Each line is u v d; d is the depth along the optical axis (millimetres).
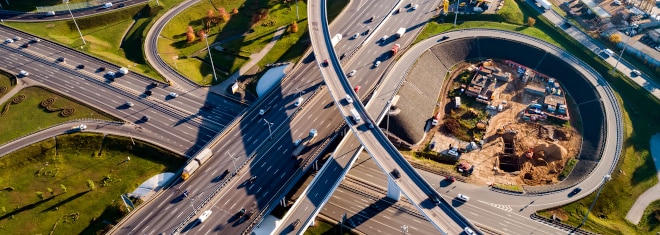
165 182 157375
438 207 128875
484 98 195375
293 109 178000
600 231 145625
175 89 197750
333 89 167625
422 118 187250
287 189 145375
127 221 141500
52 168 166250
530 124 187375
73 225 147375
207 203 144000
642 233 148000
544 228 146500
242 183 149750
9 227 147125
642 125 185250
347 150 156000
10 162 166500
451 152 174250
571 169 168250
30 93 194625
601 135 177375
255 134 167750
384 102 177750
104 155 170875
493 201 155250
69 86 197875
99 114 184875
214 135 175000
